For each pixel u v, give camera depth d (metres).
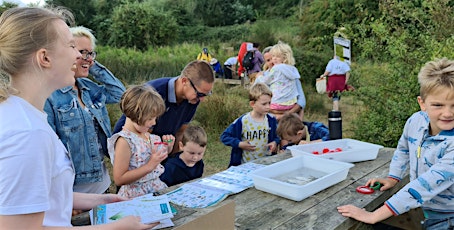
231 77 13.19
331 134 3.45
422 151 2.16
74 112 2.51
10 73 1.22
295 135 3.73
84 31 2.62
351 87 5.24
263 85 3.72
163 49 18.66
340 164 2.48
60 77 1.29
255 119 3.76
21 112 1.19
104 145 2.76
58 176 1.28
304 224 1.89
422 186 1.94
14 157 1.11
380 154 3.08
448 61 2.04
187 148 3.01
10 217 1.11
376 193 2.27
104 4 26.84
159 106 2.45
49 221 1.26
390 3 4.83
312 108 8.32
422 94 2.04
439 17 4.59
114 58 12.36
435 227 2.15
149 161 2.40
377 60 4.98
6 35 1.20
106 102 3.11
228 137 3.69
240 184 2.41
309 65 10.52
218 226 1.57
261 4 30.56
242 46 11.10
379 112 4.59
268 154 3.78
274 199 2.19
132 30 23.14
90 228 1.30
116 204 1.71
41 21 1.23
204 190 2.30
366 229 2.12
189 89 2.92
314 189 2.23
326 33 15.78
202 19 29.42
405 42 4.61
